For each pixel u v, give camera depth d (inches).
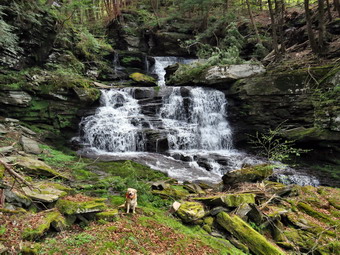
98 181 264.7
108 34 927.7
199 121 568.7
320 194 290.8
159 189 261.1
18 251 124.8
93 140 477.1
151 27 931.3
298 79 469.1
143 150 466.3
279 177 376.5
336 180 376.5
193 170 381.7
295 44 670.5
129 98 573.0
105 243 147.9
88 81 563.5
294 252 191.0
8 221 144.3
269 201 239.1
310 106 444.8
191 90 577.3
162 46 908.0
